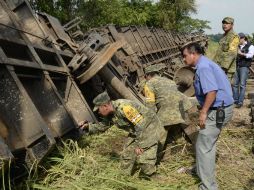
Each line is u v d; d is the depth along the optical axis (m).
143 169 5.53
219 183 5.48
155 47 16.11
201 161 4.82
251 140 7.53
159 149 6.11
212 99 4.55
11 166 4.78
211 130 4.73
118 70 9.46
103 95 5.14
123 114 5.19
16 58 6.11
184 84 10.09
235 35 8.74
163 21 47.03
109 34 11.53
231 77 8.95
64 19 26.64
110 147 6.70
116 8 31.44
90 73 7.25
